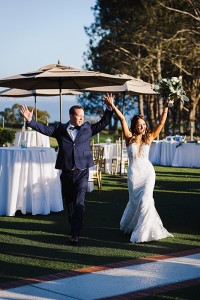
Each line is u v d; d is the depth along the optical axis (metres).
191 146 20.41
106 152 17.38
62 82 13.27
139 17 34.25
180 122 40.44
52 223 9.07
